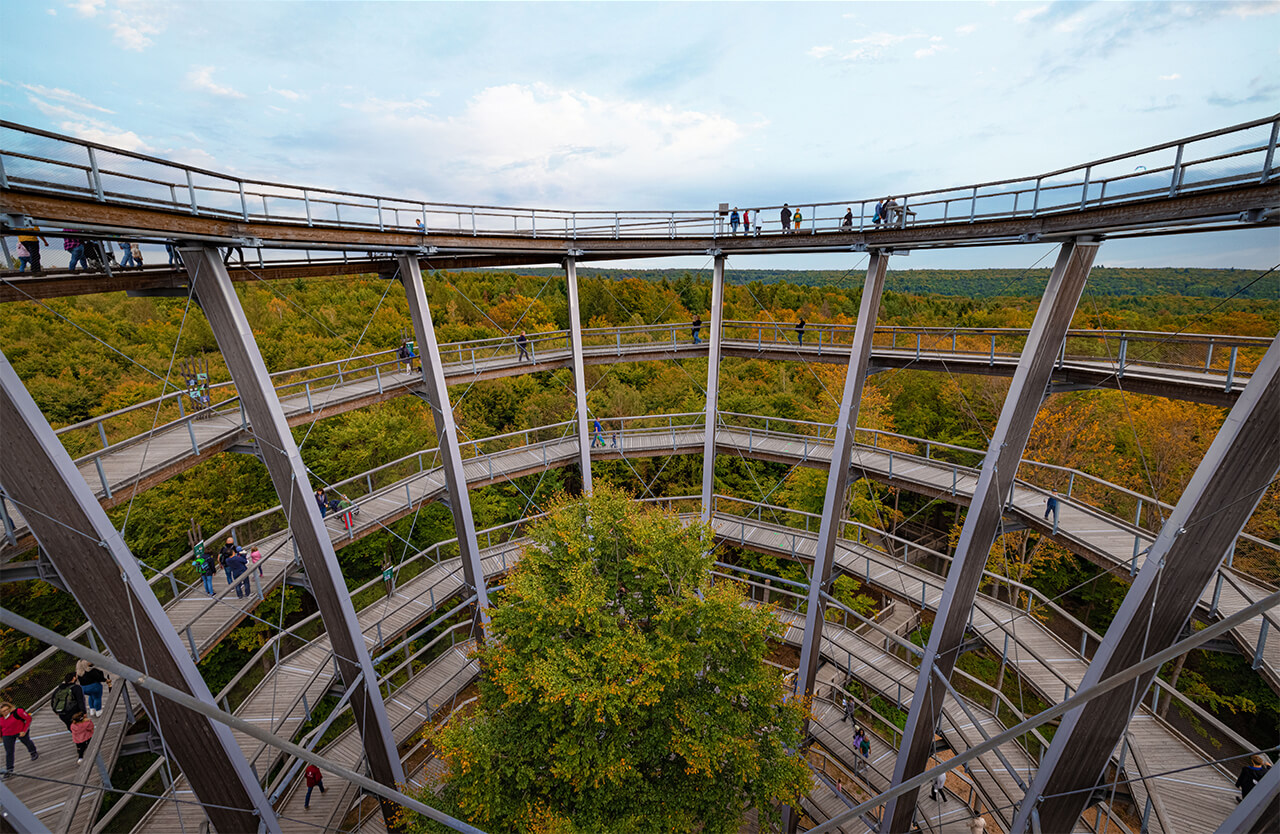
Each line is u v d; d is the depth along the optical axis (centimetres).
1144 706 1311
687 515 2078
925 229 1342
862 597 2811
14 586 2011
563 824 1105
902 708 1644
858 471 1723
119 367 2834
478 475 1847
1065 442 2598
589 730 1167
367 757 1509
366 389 1595
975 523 1346
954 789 1961
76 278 991
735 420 3444
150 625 970
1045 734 2312
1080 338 2991
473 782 1163
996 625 1543
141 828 1131
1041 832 1231
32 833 510
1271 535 2158
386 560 2739
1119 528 1279
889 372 3422
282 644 2506
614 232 1747
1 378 777
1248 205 847
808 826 1873
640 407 3566
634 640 1180
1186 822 1059
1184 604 980
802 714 1356
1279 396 831
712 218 1716
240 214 1058
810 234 1555
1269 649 966
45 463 828
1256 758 1022
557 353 1934
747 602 1945
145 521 2316
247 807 1161
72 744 1052
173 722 1019
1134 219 994
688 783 1231
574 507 1451
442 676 1762
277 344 3331
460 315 4291
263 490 2641
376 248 1314
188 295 1184
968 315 3712
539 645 1215
